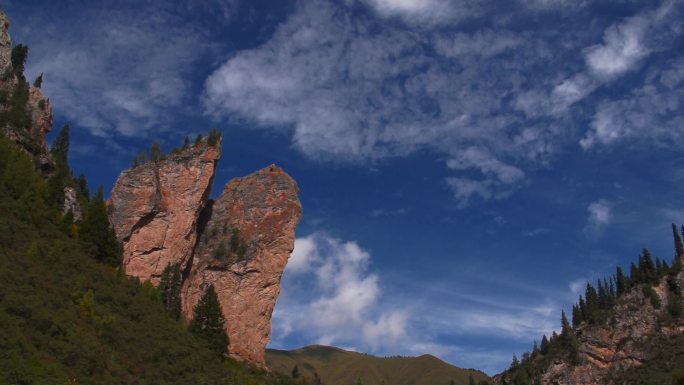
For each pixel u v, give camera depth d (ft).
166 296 395.75
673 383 612.70
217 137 497.46
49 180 403.95
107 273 328.29
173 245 443.32
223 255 472.03
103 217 377.71
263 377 406.62
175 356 271.49
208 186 482.69
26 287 223.92
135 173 457.27
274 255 478.59
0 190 324.80
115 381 204.95
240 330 447.01
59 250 286.25
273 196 505.25
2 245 259.60
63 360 192.75
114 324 254.47
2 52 481.87
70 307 238.48
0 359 168.25
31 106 461.37
